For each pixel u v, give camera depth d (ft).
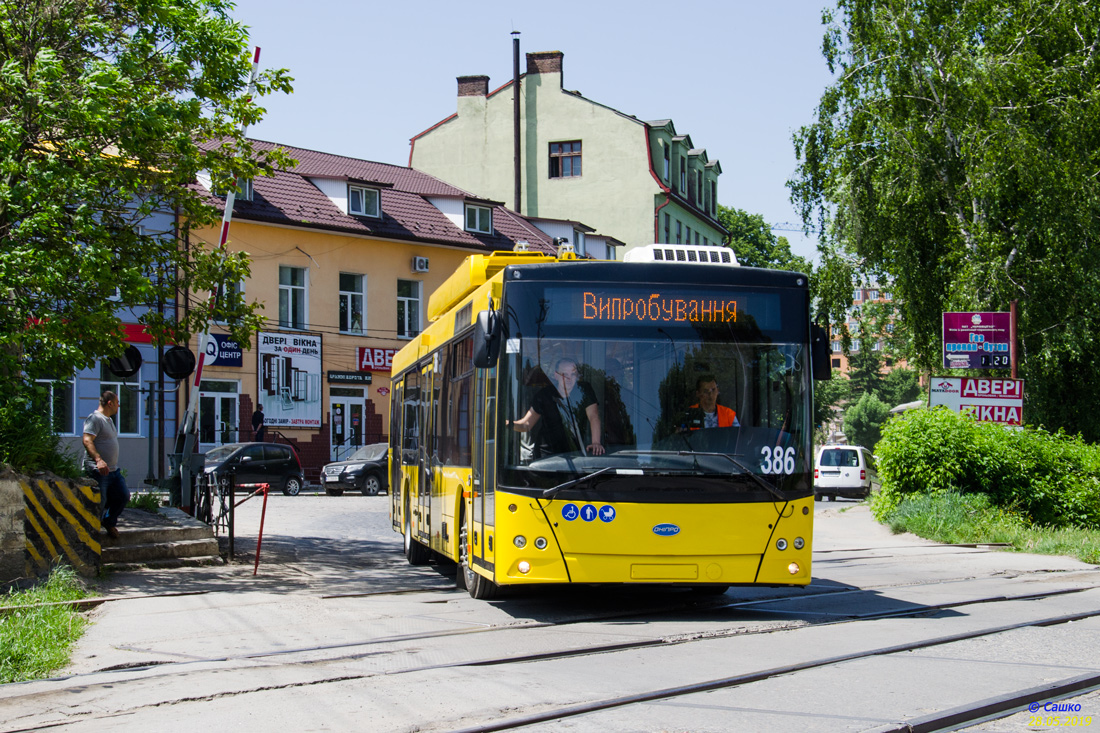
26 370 39.73
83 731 18.58
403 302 138.21
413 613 32.58
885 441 70.23
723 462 30.19
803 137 103.50
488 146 184.75
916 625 29.94
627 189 179.83
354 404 131.44
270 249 123.34
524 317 30.73
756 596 37.04
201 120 46.24
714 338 31.04
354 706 19.93
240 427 118.32
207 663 24.39
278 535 61.16
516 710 19.35
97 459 41.75
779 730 17.83
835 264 102.17
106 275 39.01
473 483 34.22
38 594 33.24
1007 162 90.07
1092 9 97.14
